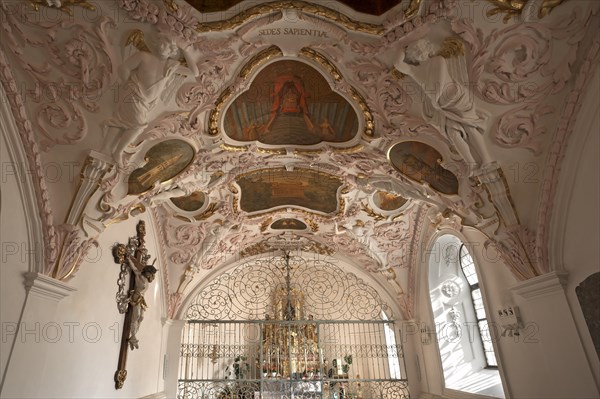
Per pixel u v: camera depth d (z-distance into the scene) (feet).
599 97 15.15
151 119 18.12
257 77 18.03
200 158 22.47
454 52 15.19
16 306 15.67
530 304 19.24
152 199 23.63
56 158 17.78
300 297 47.24
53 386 17.17
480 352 27.86
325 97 19.34
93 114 17.10
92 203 19.15
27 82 15.44
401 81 17.10
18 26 13.85
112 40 14.89
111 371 22.39
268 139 22.76
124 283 24.36
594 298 15.57
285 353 41.14
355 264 37.58
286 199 30.99
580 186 16.60
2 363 14.49
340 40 15.92
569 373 16.76
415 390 33.86
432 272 31.37
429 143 19.66
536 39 14.57
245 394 35.06
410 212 30.89
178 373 33.24
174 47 15.14
